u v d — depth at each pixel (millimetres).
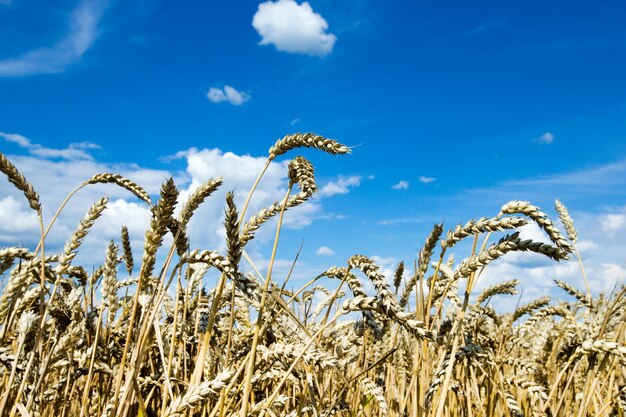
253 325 881
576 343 1038
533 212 650
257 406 746
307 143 682
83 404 782
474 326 1060
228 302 925
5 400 678
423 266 807
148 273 689
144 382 862
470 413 927
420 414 777
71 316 860
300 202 738
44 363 724
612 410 1020
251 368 662
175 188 663
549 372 1157
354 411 939
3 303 797
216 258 688
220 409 676
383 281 666
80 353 894
